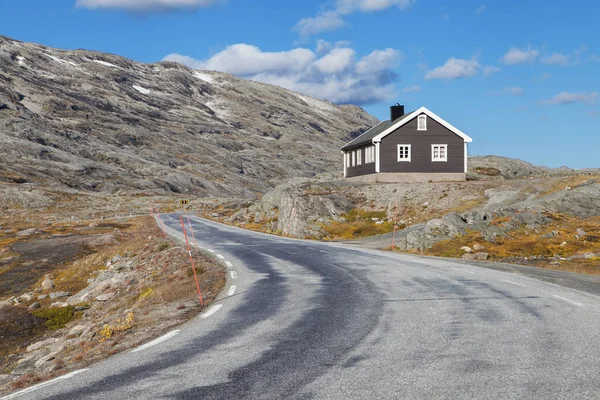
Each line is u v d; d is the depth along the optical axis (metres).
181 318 11.63
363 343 8.12
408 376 6.31
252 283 16.00
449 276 16.30
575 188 35.78
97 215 78.88
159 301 15.52
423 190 43.44
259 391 5.94
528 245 25.62
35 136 154.75
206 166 190.25
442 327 9.14
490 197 40.06
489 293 12.85
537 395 5.52
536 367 6.57
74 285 29.75
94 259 34.47
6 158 128.75
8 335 20.88
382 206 41.88
